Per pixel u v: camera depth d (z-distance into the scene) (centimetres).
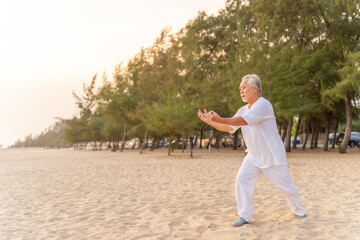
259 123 385
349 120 2286
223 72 2723
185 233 371
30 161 2200
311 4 2173
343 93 2089
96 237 374
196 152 3127
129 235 376
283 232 352
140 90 3356
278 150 384
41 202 625
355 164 1233
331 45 2250
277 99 1950
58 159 2367
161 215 477
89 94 5884
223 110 2567
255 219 418
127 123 3747
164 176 1027
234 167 1267
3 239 380
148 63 3359
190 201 580
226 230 371
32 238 382
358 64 1931
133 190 744
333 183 744
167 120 2212
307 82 2322
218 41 3056
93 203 595
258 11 2342
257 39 1984
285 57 2011
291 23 2292
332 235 337
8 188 843
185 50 2742
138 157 2362
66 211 533
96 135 5581
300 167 1195
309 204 509
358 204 488
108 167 1455
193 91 2466
